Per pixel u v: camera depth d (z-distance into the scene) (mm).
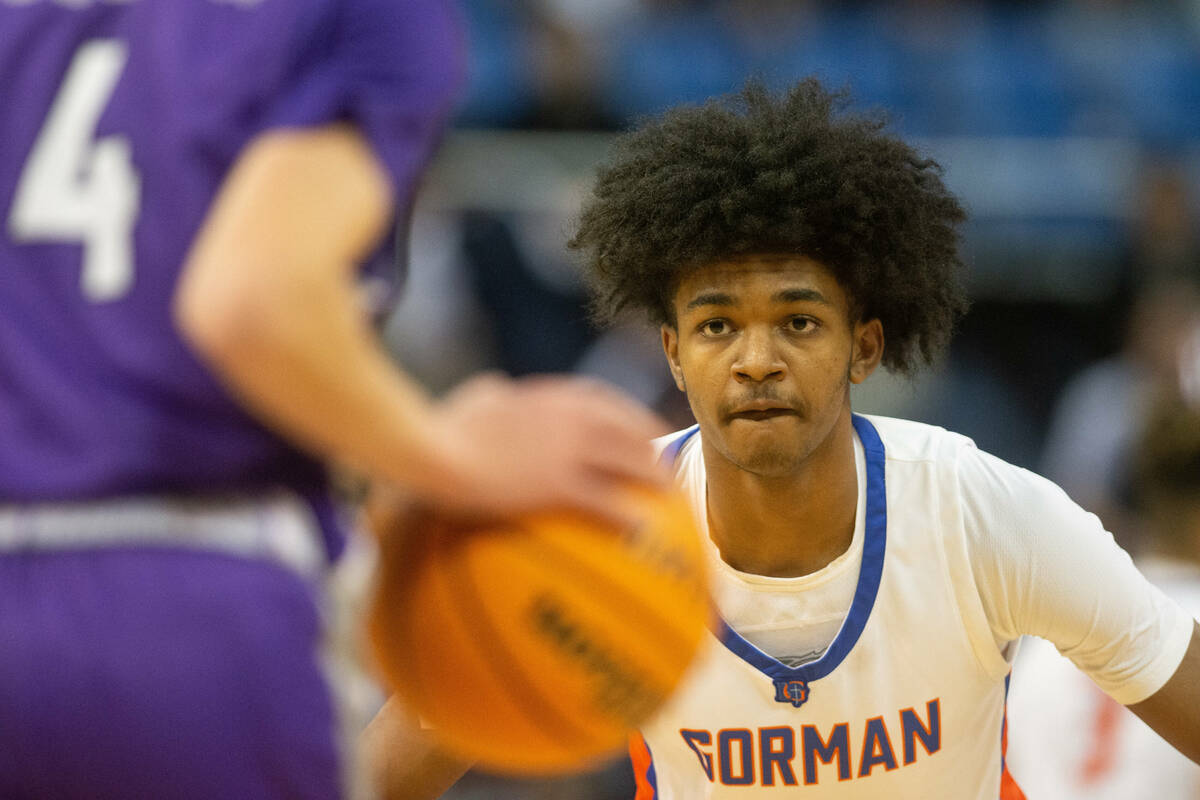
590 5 25297
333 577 4730
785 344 6922
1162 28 27141
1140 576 7328
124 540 4352
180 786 4230
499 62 23125
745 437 6887
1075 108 25375
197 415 4395
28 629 4277
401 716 7422
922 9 25906
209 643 4277
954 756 7539
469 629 4883
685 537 5105
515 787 15289
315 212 4137
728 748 7551
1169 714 7219
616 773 15156
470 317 18359
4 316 4531
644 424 5047
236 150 4367
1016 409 20156
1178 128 25328
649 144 7578
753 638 7484
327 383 3973
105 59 4672
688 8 25891
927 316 7953
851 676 7379
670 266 7199
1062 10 27078
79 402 4410
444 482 4281
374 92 4391
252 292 3906
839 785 7504
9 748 4258
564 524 4836
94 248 4500
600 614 4867
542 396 4848
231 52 4434
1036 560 7168
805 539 7336
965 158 20719
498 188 19219
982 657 7398
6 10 4852
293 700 4340
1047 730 10195
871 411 19016
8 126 4711
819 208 6996
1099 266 20359
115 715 4227
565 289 18594
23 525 4402
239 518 4453
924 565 7301
